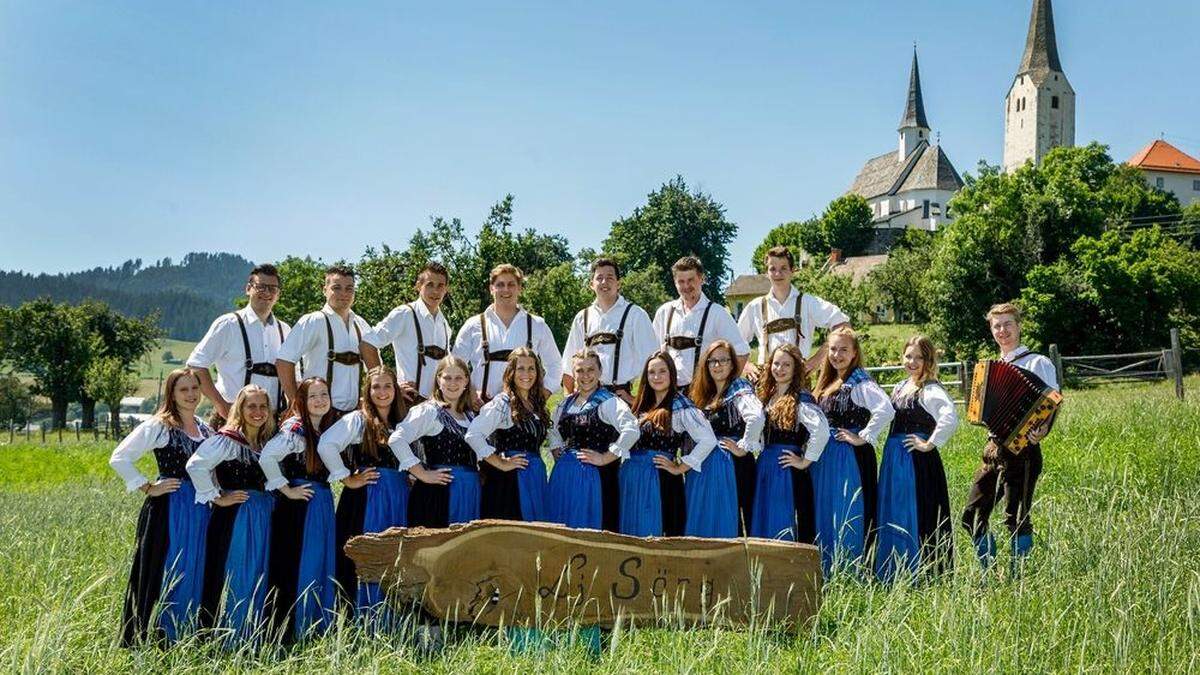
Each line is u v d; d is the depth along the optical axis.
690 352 6.77
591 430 5.79
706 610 4.86
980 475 5.99
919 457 6.00
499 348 6.56
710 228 68.00
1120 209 53.22
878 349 37.72
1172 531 5.52
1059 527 5.84
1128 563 4.86
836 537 5.93
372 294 21.19
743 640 4.72
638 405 6.02
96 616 5.09
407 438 5.46
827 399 6.21
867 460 6.10
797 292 7.16
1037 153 84.75
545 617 4.81
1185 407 11.87
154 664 4.54
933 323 40.88
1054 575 5.08
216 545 5.17
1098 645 4.26
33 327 64.69
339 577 5.46
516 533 4.86
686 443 6.02
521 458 5.64
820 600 4.88
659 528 5.76
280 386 6.29
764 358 7.06
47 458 22.56
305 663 4.55
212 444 5.15
